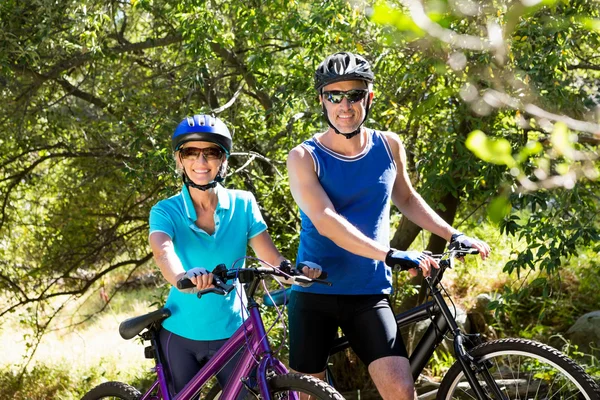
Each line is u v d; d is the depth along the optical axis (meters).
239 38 6.74
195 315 3.05
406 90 5.43
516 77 4.04
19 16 6.32
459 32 3.57
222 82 7.57
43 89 7.19
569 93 4.98
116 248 8.44
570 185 1.55
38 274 8.42
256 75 6.74
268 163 6.52
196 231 3.02
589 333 6.24
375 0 4.32
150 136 5.96
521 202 4.59
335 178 3.02
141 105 6.87
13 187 8.30
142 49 7.57
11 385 7.83
